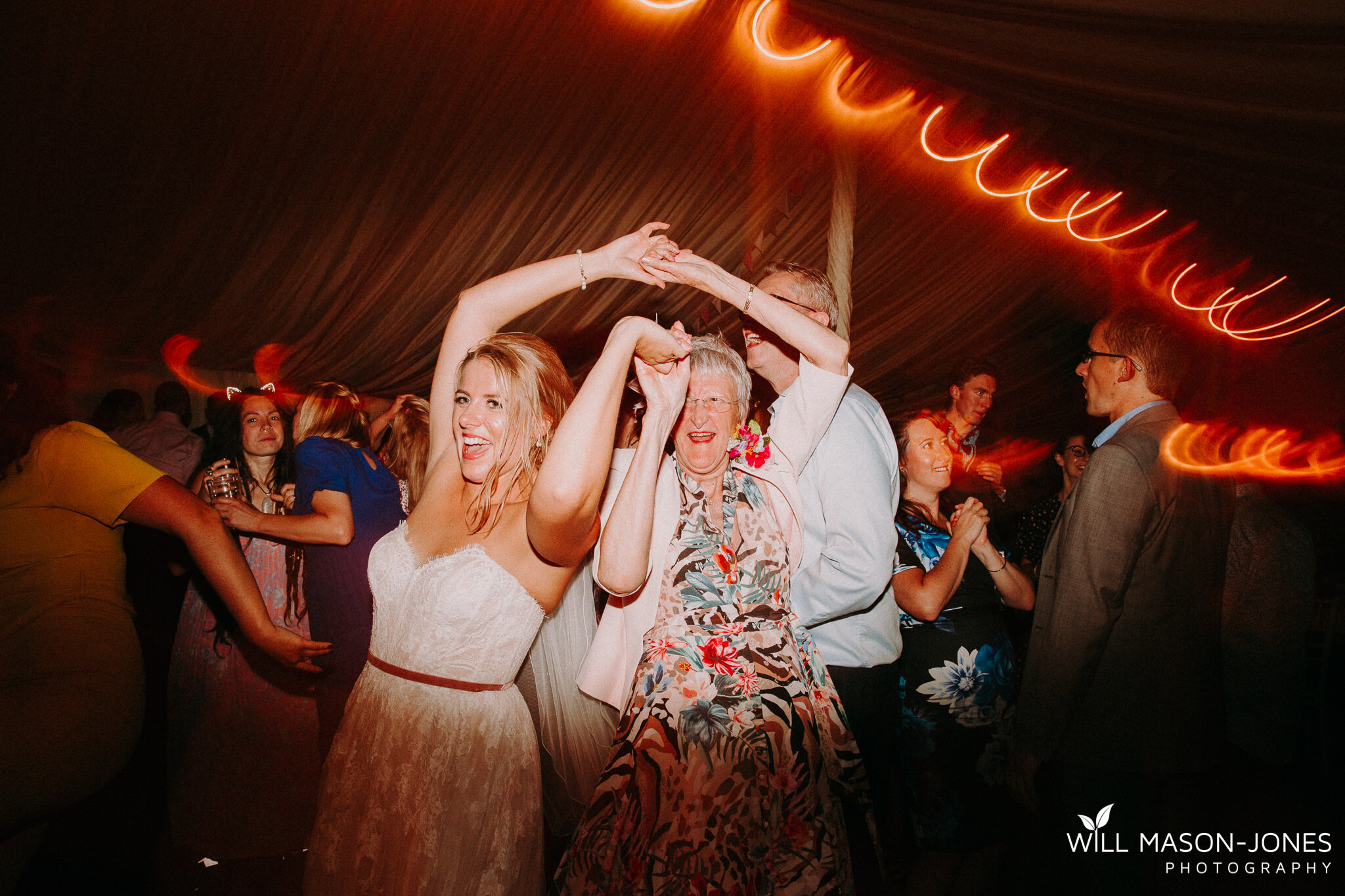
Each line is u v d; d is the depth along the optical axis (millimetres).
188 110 3924
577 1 3764
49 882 2166
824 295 1787
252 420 2527
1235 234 4223
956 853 2029
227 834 2238
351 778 1276
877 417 1814
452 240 5324
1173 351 1729
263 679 2254
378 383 7520
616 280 6453
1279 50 1698
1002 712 2084
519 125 4438
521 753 1319
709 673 1464
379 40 3748
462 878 1234
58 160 4047
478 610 1260
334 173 4543
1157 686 1631
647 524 1403
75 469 1390
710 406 1525
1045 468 3535
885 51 3918
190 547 1466
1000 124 4422
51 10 3311
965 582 2107
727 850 1383
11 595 1338
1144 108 2562
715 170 5160
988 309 8195
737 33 4121
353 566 2139
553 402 1357
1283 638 2168
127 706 1396
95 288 5195
